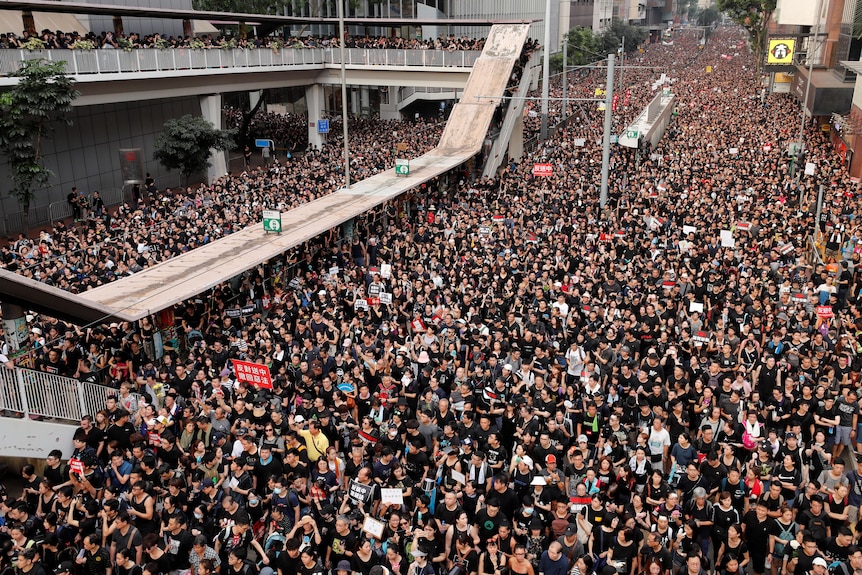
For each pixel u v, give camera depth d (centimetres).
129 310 1520
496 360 1430
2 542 998
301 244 2300
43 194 3419
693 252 2191
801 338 1520
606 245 2294
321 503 1046
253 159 4831
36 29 3512
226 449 1222
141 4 4188
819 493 1066
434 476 1090
